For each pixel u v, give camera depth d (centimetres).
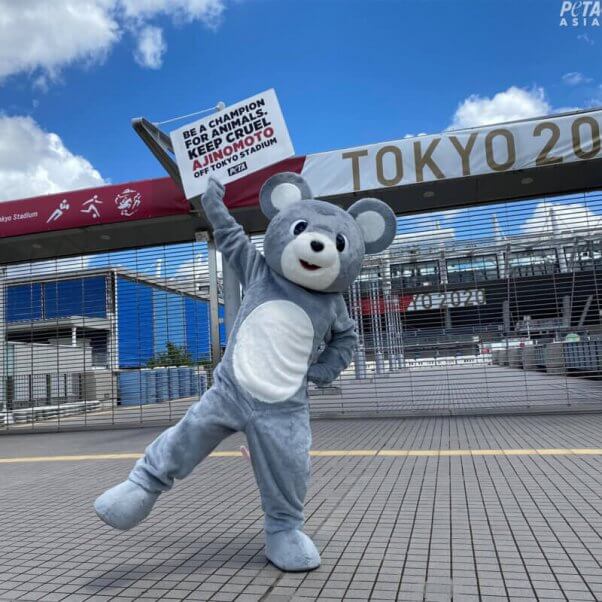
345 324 369
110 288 1301
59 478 654
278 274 349
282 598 294
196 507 481
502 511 429
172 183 1035
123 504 320
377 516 427
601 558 333
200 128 473
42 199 1103
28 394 1438
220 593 304
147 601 300
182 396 1314
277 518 336
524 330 1118
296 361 332
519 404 1107
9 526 454
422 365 1152
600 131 891
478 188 1001
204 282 1205
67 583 328
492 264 1125
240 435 905
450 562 333
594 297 1096
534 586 298
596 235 1046
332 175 963
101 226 1092
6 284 1361
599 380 1252
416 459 634
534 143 906
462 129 937
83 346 1339
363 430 887
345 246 339
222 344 1187
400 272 1164
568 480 514
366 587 303
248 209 1009
